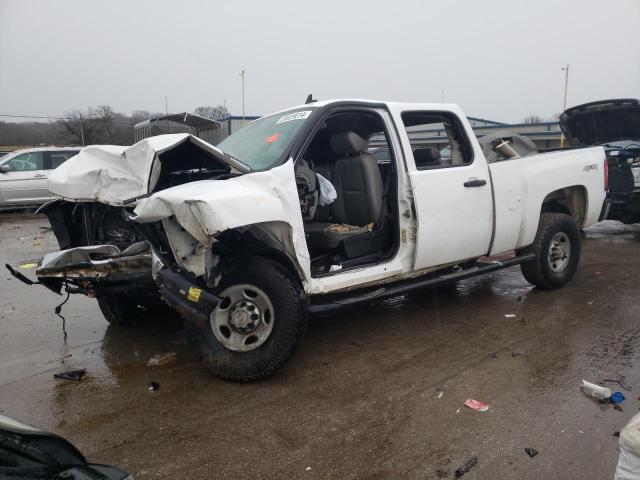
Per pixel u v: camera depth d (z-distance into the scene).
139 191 3.70
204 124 15.20
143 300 4.49
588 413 3.13
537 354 4.01
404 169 4.21
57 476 1.65
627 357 3.93
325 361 3.98
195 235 3.11
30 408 3.33
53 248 9.23
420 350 4.15
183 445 2.89
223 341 3.53
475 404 3.26
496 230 4.82
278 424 3.09
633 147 9.16
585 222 5.84
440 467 2.65
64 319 5.01
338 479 2.58
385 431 2.99
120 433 3.02
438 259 4.44
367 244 4.30
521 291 5.72
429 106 4.53
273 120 4.46
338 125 4.68
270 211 3.32
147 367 3.93
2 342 4.53
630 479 2.01
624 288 5.71
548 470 2.61
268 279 3.47
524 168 5.09
